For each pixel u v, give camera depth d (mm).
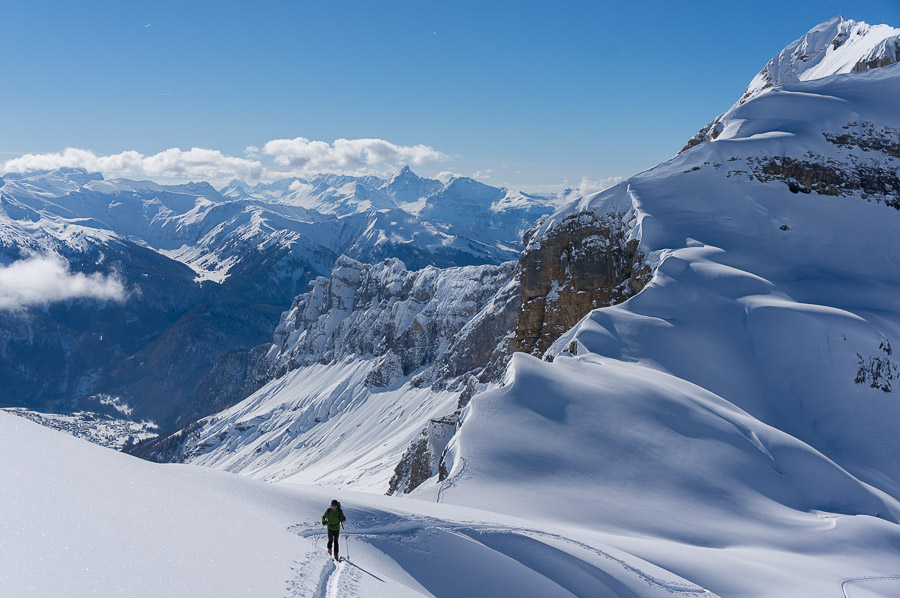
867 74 135500
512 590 24578
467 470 42344
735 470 47281
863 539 41406
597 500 40156
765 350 76062
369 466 190875
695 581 29156
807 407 71625
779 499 46344
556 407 51500
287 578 17016
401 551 25188
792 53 190250
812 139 114062
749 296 84062
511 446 45625
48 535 13266
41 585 11125
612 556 28188
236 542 18156
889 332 80188
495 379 179000
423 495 39406
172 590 13117
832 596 30516
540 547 27531
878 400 72938
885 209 107188
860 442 68875
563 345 83562
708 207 104938
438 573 24516
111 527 15109
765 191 107875
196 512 19344
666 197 106625
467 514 30453
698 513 40938
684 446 48688
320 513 26609
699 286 85188
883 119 118000
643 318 77750
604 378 57719
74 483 17125
